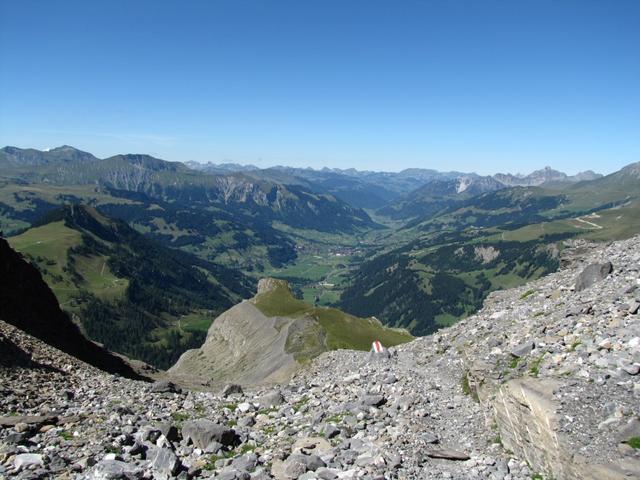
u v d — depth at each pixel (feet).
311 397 101.60
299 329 347.36
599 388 56.24
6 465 53.83
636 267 104.99
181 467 57.41
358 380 110.01
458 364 108.47
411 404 84.84
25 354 111.65
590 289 104.27
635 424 48.06
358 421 78.07
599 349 67.92
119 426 73.10
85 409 82.43
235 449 67.87
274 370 307.58
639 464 43.70
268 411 92.68
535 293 137.08
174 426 70.85
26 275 211.82
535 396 57.72
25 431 65.21
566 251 169.17
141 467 55.83
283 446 67.77
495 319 126.72
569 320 87.30
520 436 59.93
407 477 55.98
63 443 62.39
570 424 51.49
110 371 199.82
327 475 54.90
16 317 182.70
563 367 67.56
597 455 46.57
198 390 185.98
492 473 56.70
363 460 60.18
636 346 63.87
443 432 72.84
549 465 52.19
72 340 209.26
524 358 79.97
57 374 106.83
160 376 224.94
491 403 75.72
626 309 80.02
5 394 82.64
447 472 57.72
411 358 135.85
